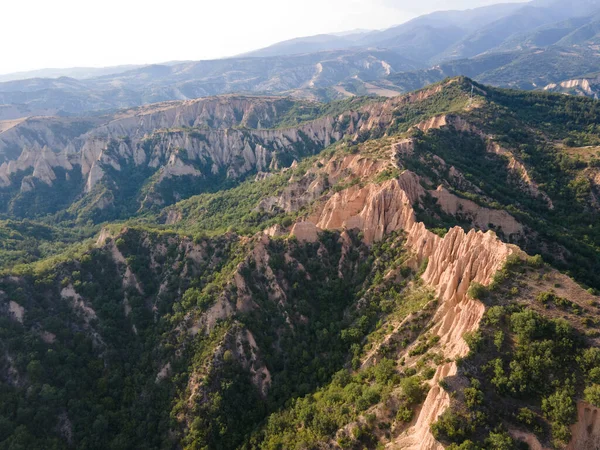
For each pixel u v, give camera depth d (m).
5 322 74.25
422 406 48.72
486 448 39.44
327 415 58.22
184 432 66.31
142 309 86.31
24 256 124.06
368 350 67.62
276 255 87.56
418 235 80.12
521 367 44.25
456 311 56.66
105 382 73.50
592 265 90.56
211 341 75.12
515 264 54.84
